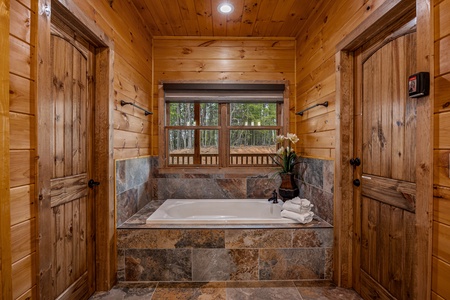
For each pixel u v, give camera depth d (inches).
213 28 114.6
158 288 80.0
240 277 84.2
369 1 63.7
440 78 42.2
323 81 91.6
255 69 124.0
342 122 78.4
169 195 124.0
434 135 43.1
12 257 41.7
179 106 127.6
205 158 127.9
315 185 98.1
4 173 39.7
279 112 128.2
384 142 64.8
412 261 55.5
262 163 128.3
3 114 39.6
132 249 83.4
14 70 42.1
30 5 45.6
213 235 83.8
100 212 77.3
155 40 123.0
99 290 77.8
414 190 54.8
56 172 59.9
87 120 73.1
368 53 71.3
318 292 78.1
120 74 85.6
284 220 89.0
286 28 114.7
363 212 74.3
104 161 76.9
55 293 59.5
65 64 62.9
